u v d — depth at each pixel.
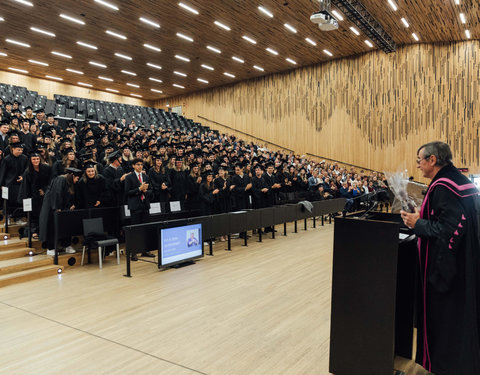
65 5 11.16
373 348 2.35
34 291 4.52
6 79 19.14
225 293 4.46
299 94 19.09
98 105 18.72
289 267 5.75
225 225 6.87
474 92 14.66
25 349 2.98
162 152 9.02
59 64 17.53
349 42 15.35
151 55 16.27
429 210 2.31
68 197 5.75
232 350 2.97
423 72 15.59
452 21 12.70
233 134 21.86
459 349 2.13
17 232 6.35
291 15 12.20
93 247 5.65
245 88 21.30
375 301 2.34
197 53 16.16
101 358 2.83
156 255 6.59
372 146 16.81
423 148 2.38
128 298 4.26
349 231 2.43
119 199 6.75
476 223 2.13
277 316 3.72
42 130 9.09
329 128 18.11
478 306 2.13
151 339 3.17
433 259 2.21
